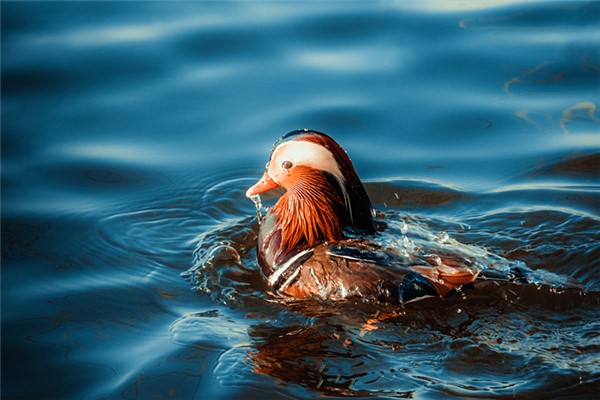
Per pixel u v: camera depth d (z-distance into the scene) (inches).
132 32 743.7
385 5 789.9
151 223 549.0
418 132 637.3
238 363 405.7
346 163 480.4
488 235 519.8
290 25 757.9
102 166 602.2
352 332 429.1
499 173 594.2
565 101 663.1
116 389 392.8
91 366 410.9
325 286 456.4
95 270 497.7
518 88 679.1
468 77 690.8
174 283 485.1
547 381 381.1
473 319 431.8
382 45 728.3
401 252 462.6
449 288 443.2
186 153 620.7
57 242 523.8
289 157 482.3
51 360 416.2
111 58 708.0
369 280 447.2
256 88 681.6
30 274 490.9
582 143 617.6
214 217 560.1
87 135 631.2
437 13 775.1
